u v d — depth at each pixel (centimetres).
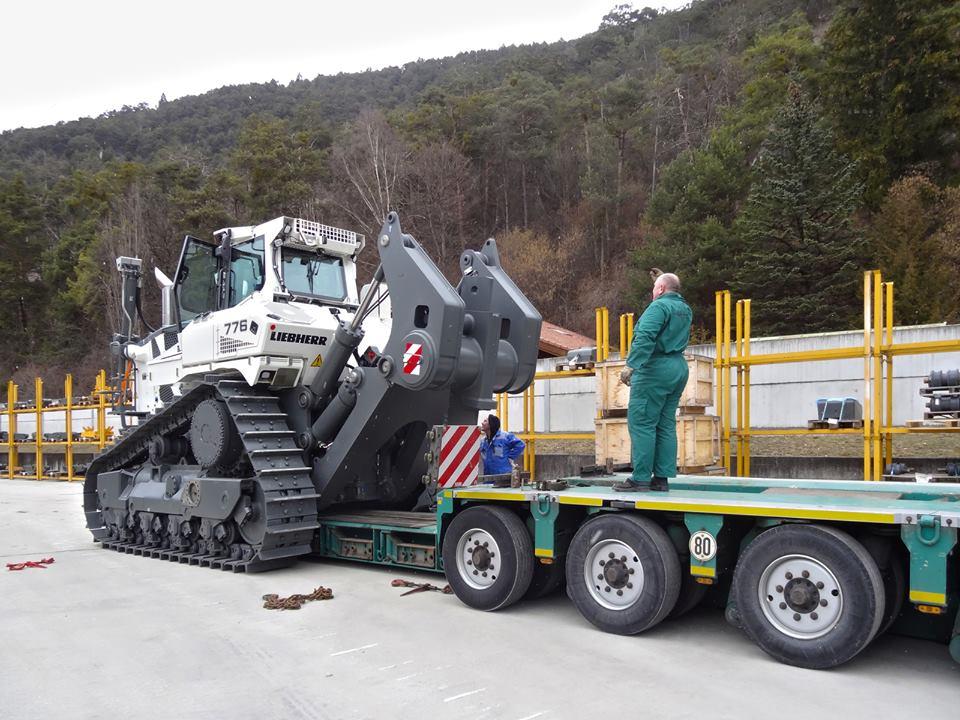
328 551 794
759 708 382
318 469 778
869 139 2745
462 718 375
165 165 5156
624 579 516
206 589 689
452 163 4531
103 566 821
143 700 411
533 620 560
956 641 419
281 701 404
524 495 568
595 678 430
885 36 2748
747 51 4628
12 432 2305
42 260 5872
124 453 992
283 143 4838
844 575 425
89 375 4803
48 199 6594
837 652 427
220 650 498
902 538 414
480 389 670
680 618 563
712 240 2659
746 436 1024
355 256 905
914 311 2050
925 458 1022
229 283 859
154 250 4388
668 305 573
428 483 645
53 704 406
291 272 839
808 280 2269
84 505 1010
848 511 426
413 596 642
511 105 5191
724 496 526
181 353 885
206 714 388
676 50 5953
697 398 989
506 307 737
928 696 398
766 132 3219
